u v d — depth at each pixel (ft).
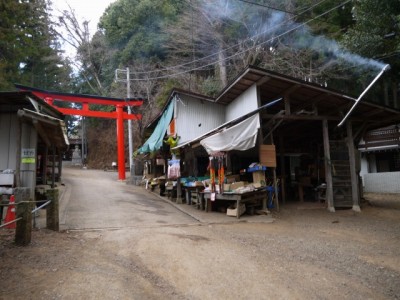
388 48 36.55
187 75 81.66
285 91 36.17
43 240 20.39
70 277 14.75
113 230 24.61
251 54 70.38
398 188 59.77
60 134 35.68
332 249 21.17
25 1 82.23
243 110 40.22
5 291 13.08
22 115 26.02
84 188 56.08
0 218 24.72
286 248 21.13
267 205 35.81
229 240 22.66
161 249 19.31
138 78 91.71
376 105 36.55
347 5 61.31
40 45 98.12
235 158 46.50
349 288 15.03
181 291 14.11
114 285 14.14
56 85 115.75
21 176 29.45
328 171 37.83
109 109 108.06
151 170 68.80
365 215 34.71
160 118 63.26
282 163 49.16
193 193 40.29
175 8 94.17
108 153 114.93
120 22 98.48
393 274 16.87
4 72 65.46
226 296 13.78
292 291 14.47
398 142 61.93
